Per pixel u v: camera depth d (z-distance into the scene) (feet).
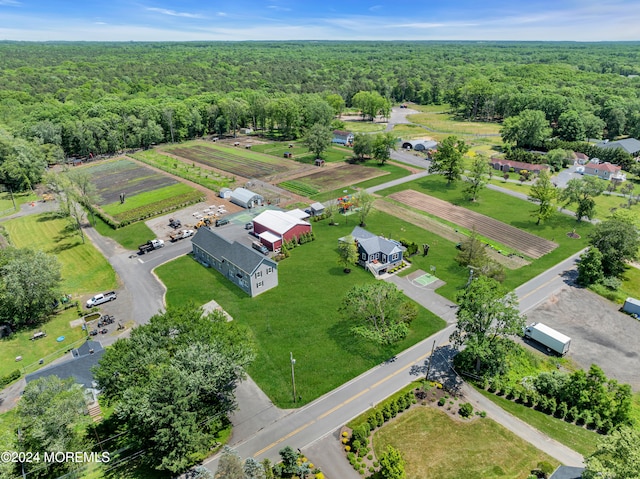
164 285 237.86
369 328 191.01
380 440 142.41
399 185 392.47
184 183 408.67
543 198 300.81
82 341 195.83
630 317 206.80
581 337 193.06
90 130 500.33
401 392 162.20
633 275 244.42
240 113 627.46
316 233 297.94
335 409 154.92
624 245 231.50
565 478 117.70
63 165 461.37
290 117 586.86
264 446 140.67
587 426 148.87
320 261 258.78
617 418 146.72
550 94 639.76
